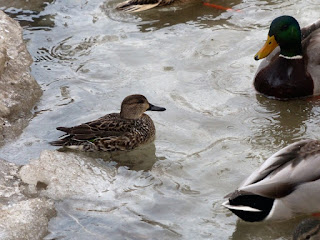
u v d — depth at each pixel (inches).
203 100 531.5
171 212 407.8
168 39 617.9
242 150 467.8
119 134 476.4
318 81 531.5
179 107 522.9
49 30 638.5
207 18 649.0
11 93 534.0
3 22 619.2
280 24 530.6
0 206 404.8
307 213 385.4
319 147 386.0
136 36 625.6
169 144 482.3
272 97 535.5
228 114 513.0
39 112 522.6
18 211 400.2
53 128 502.9
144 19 653.9
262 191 368.8
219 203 414.3
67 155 462.3
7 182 433.4
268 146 472.1
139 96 485.4
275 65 534.9
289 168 376.2
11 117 514.9
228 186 430.0
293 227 391.2
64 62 590.6
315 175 374.9
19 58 582.9
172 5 670.5
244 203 377.1
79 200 420.2
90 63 587.5
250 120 505.7
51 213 407.8
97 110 523.5
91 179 440.1
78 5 680.4
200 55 591.2
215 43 607.2
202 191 426.6
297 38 527.8
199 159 460.4
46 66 585.0
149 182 438.6
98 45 613.6
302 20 631.2
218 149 470.3
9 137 490.9
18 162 461.1
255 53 590.2
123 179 442.9
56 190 426.6
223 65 576.7
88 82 561.0
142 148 482.9
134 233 390.3
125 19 654.5
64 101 535.5
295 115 512.4
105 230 393.7
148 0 662.5
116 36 626.8
